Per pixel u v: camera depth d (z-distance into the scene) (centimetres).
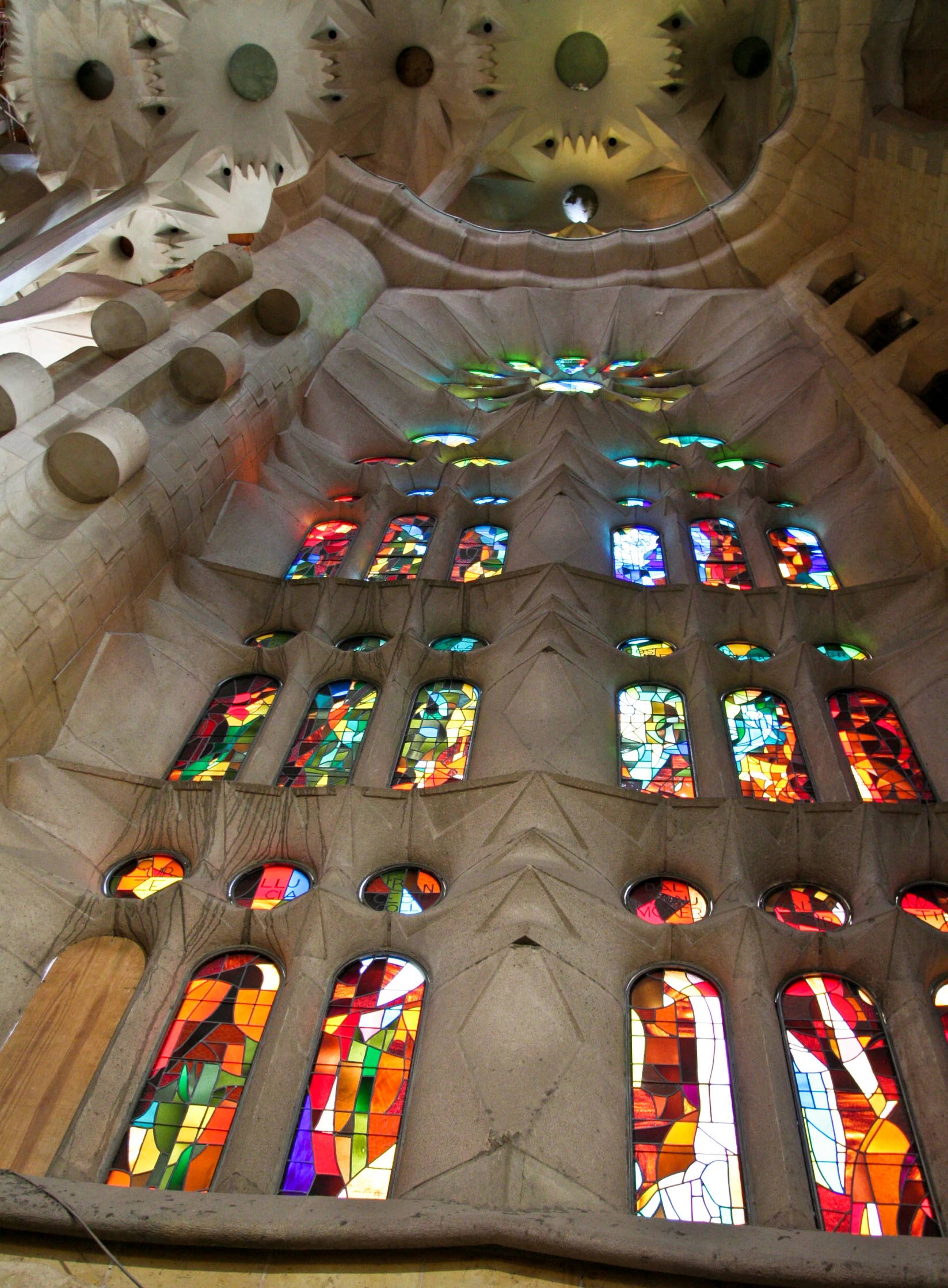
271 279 1487
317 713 1037
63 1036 709
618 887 820
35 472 959
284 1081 664
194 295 1410
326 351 1562
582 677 1014
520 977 687
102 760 923
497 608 1147
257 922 773
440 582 1169
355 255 1738
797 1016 715
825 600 1133
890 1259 462
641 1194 611
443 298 1820
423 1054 683
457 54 1978
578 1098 632
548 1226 483
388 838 860
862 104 1549
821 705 998
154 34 1925
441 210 1945
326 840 853
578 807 848
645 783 941
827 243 1688
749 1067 671
